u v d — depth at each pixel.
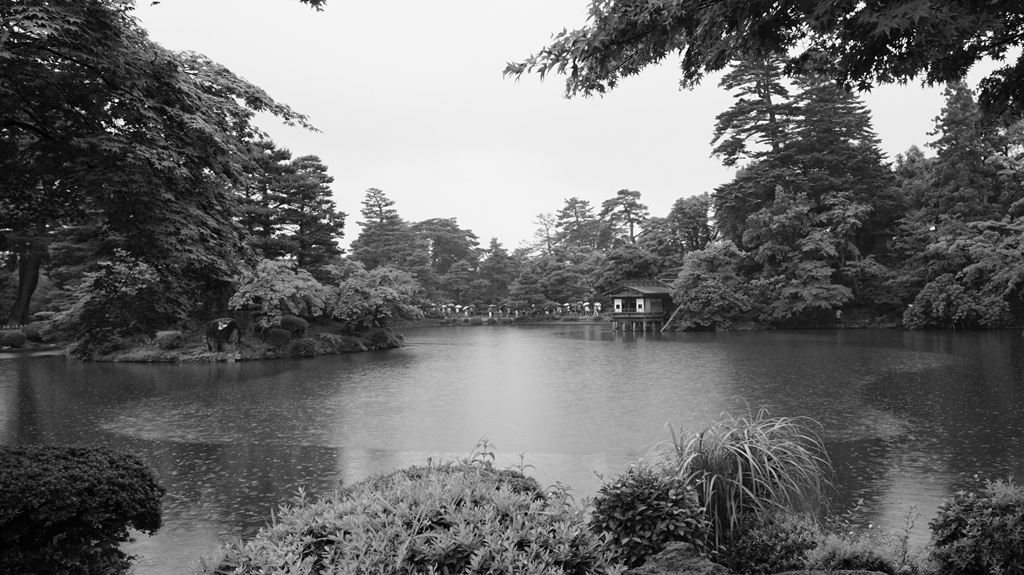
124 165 6.67
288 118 8.62
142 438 13.90
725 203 55.75
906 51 3.75
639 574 3.49
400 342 42.09
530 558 2.45
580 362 28.62
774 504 5.11
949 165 46.34
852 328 47.44
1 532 4.80
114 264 8.77
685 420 14.52
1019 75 4.12
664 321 57.53
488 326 70.81
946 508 4.20
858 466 10.32
